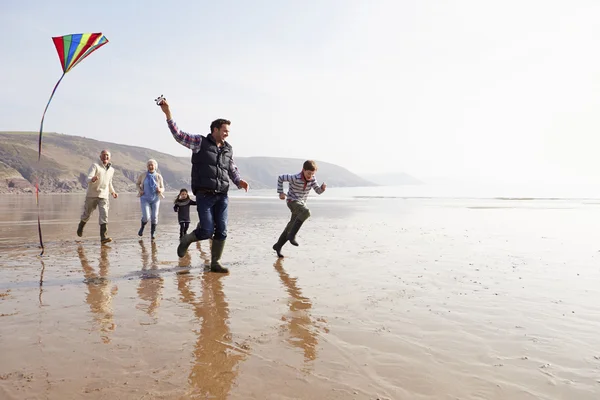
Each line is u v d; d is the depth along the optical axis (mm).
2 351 2674
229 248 7438
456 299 4055
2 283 4637
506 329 3199
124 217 14789
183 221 8461
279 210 20156
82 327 3164
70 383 2230
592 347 2834
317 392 2164
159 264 5875
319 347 2811
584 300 4023
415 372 2426
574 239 8617
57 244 7844
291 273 5270
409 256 6543
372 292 4316
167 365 2486
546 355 2695
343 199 38344
